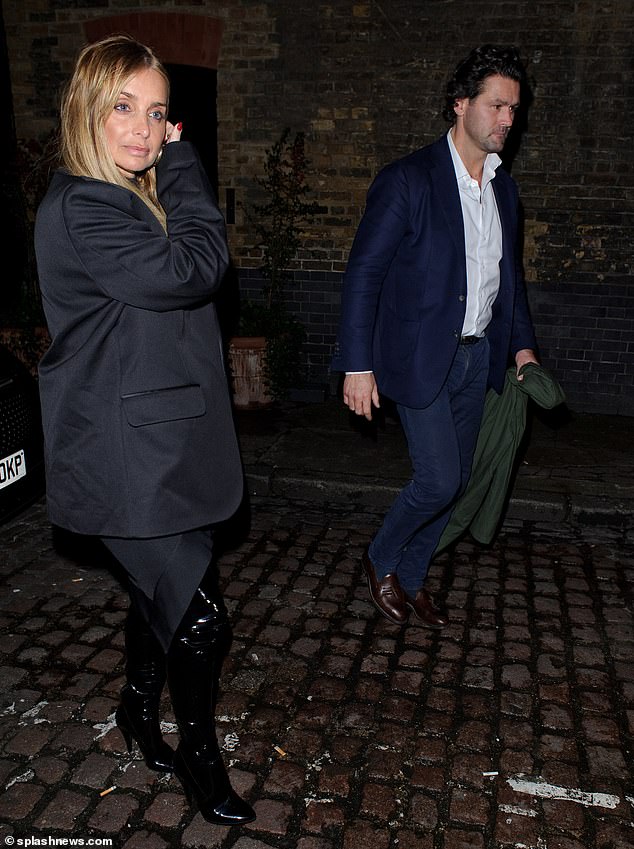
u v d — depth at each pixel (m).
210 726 1.95
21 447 3.06
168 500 1.78
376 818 2.12
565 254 5.86
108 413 1.74
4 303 6.63
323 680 2.75
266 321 6.12
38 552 3.75
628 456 5.07
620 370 6.00
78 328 1.73
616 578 3.60
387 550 3.05
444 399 2.78
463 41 5.61
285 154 6.10
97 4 6.00
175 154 1.80
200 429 1.82
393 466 4.75
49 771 2.28
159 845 2.02
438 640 3.03
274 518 4.22
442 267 2.65
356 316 2.68
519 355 3.12
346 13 5.70
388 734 2.47
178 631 1.87
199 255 1.70
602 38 5.40
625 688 2.75
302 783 2.25
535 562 3.74
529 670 2.84
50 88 6.26
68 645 2.95
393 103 5.82
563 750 2.42
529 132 5.67
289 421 5.72
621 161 5.61
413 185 2.62
